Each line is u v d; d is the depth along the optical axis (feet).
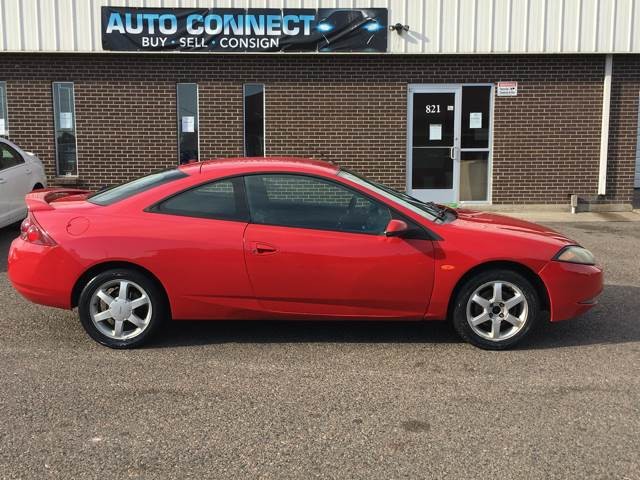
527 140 38.58
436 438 11.51
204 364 15.06
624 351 16.05
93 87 37.27
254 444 11.28
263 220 15.70
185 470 10.43
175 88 37.52
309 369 14.80
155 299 15.72
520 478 10.20
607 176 39.06
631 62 38.06
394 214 15.74
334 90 37.86
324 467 10.52
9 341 16.51
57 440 11.37
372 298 15.62
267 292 15.56
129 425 11.96
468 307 15.83
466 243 15.57
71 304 15.79
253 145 38.50
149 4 36.19
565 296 15.85
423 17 36.73
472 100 38.32
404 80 37.93
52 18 35.94
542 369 14.82
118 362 15.12
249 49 36.60
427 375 14.47
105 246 15.38
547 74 37.99
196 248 15.40
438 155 38.78
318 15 36.50
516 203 39.11
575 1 36.70
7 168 28.78
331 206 15.85
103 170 37.99
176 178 16.22
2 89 37.47
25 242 15.93
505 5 36.70
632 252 27.78
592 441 11.42
